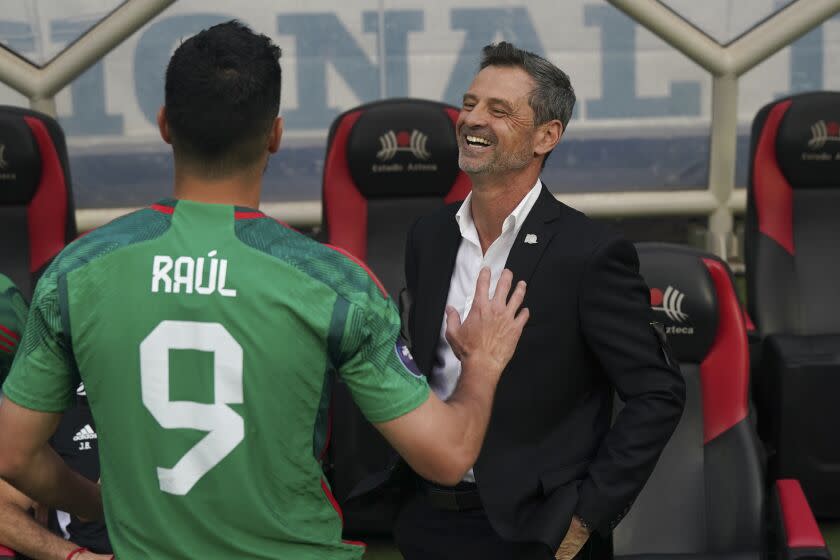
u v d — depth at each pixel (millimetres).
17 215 13250
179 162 4871
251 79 4754
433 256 7660
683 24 18641
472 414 4984
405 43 19031
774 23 18781
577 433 7129
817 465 11719
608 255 6871
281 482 4770
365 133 13539
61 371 4789
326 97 19234
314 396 4738
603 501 6723
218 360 4641
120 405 4742
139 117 19141
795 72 19531
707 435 9797
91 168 19328
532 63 7066
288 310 4621
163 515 4801
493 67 7137
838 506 11859
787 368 11656
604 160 19875
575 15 18984
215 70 4723
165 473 4750
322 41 18953
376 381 4742
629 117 19609
